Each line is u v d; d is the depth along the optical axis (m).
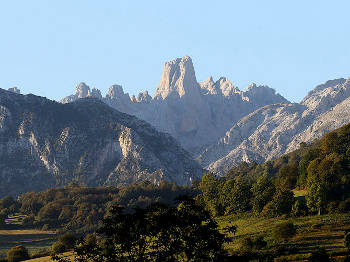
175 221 96.44
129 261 97.31
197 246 97.88
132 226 96.44
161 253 97.12
